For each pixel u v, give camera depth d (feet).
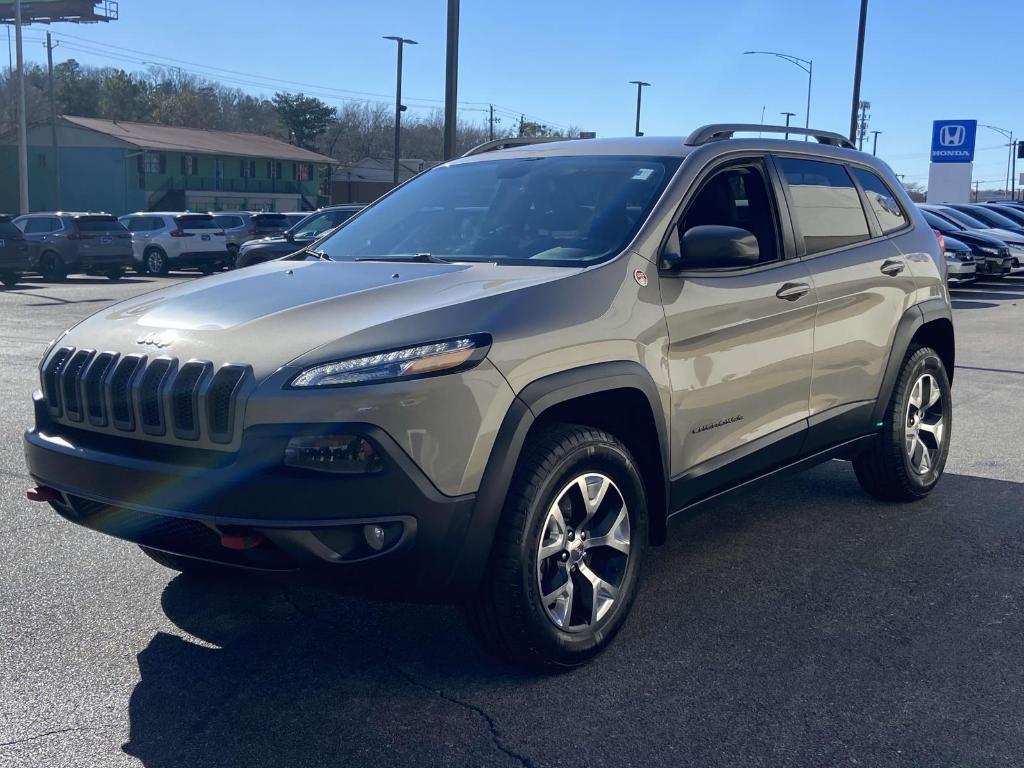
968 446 23.04
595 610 11.84
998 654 12.34
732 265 12.91
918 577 14.88
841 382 16.08
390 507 9.94
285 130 323.78
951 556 15.78
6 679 11.51
